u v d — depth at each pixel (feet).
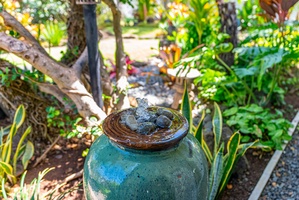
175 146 3.06
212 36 9.25
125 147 2.95
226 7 8.39
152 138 2.91
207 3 9.13
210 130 6.51
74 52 6.94
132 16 18.12
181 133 3.02
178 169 2.96
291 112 8.41
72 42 7.17
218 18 9.77
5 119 7.84
